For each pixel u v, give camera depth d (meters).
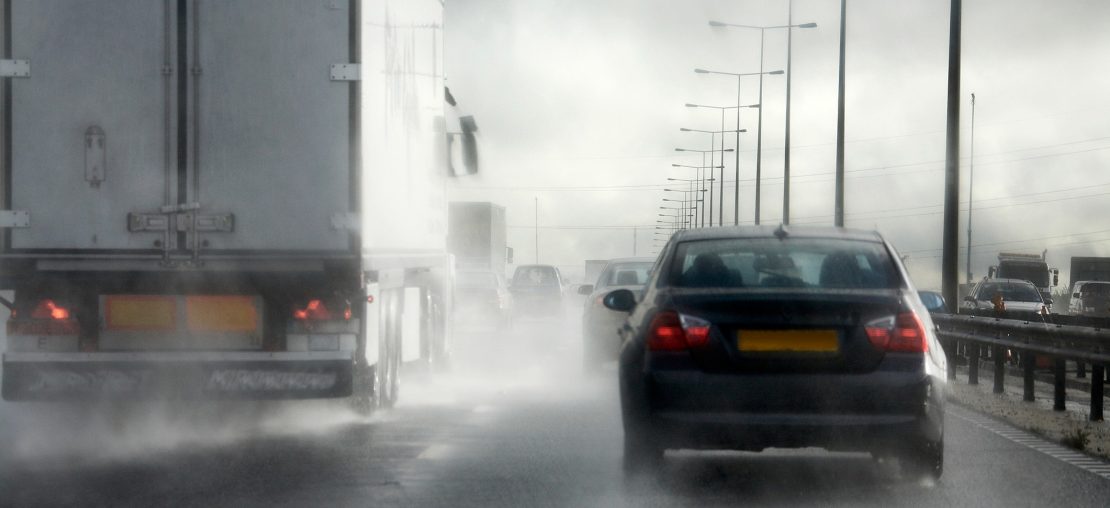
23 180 20.81
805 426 15.42
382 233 22.97
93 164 20.81
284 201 21.02
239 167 20.95
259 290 21.42
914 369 15.56
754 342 15.61
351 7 21.00
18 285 21.30
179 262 20.89
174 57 20.89
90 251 20.81
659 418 15.70
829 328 15.59
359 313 21.73
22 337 21.23
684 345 15.74
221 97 20.92
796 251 16.97
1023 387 31.91
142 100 20.86
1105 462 19.28
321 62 21.00
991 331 33.34
